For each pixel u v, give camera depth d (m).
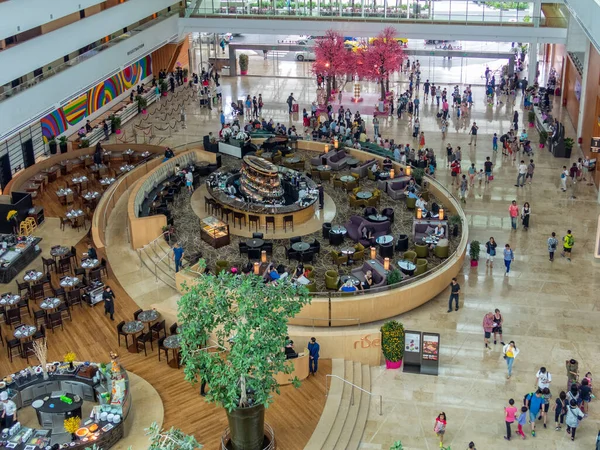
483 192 38.72
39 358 23.23
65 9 36.22
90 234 34.25
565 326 27.89
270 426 22.53
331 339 25.56
